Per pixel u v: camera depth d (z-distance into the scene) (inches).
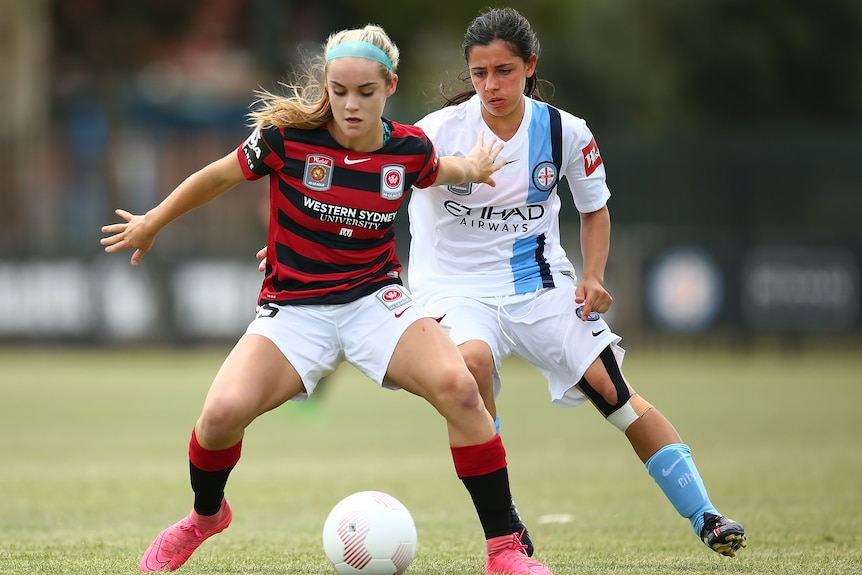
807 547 812.6
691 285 3144.7
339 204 682.8
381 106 669.3
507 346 779.4
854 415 1942.7
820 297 3080.7
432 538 871.7
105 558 765.9
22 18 4323.3
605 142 3688.5
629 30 5447.8
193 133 4237.2
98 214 3954.2
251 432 1777.8
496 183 774.5
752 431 1721.2
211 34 5088.6
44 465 1369.3
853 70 5152.6
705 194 3604.8
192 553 751.7
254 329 693.9
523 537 725.9
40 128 4458.7
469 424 673.6
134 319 3073.3
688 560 759.1
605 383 749.9
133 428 1779.0
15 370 2800.2
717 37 5137.8
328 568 729.6
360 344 693.3
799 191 3535.9
